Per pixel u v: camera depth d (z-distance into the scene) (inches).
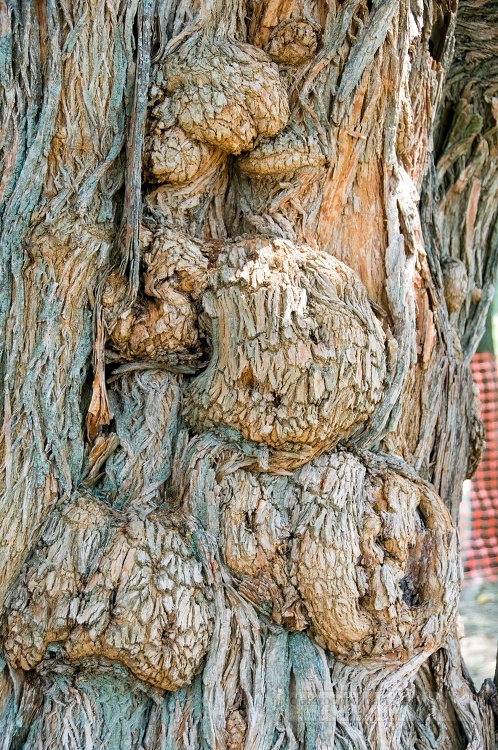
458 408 80.4
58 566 67.8
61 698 68.6
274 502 70.8
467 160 88.2
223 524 70.1
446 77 87.7
